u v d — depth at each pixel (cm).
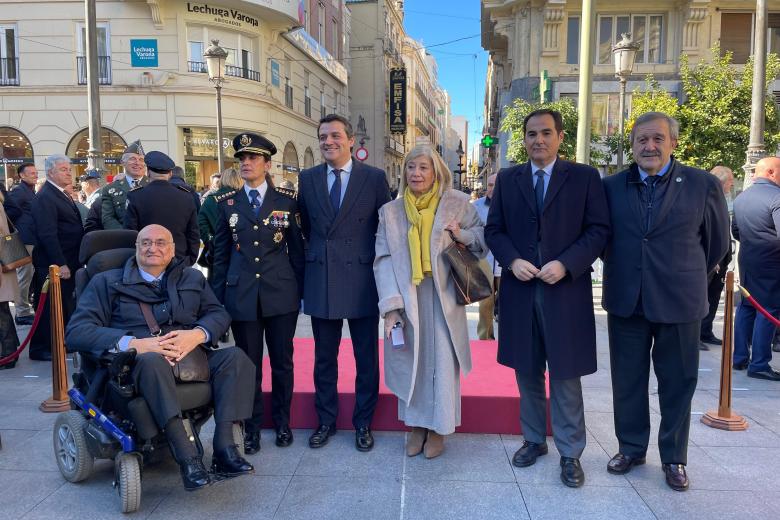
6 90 1714
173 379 281
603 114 1598
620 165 1033
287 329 356
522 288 314
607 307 314
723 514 278
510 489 303
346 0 3484
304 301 356
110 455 287
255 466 331
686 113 1143
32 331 438
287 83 2173
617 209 307
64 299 550
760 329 493
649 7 1576
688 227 293
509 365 322
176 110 1742
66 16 1708
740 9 1577
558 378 303
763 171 485
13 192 698
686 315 292
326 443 360
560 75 1596
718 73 1174
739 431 379
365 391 358
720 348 595
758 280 489
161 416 272
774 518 275
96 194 756
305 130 2369
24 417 407
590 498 294
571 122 1247
